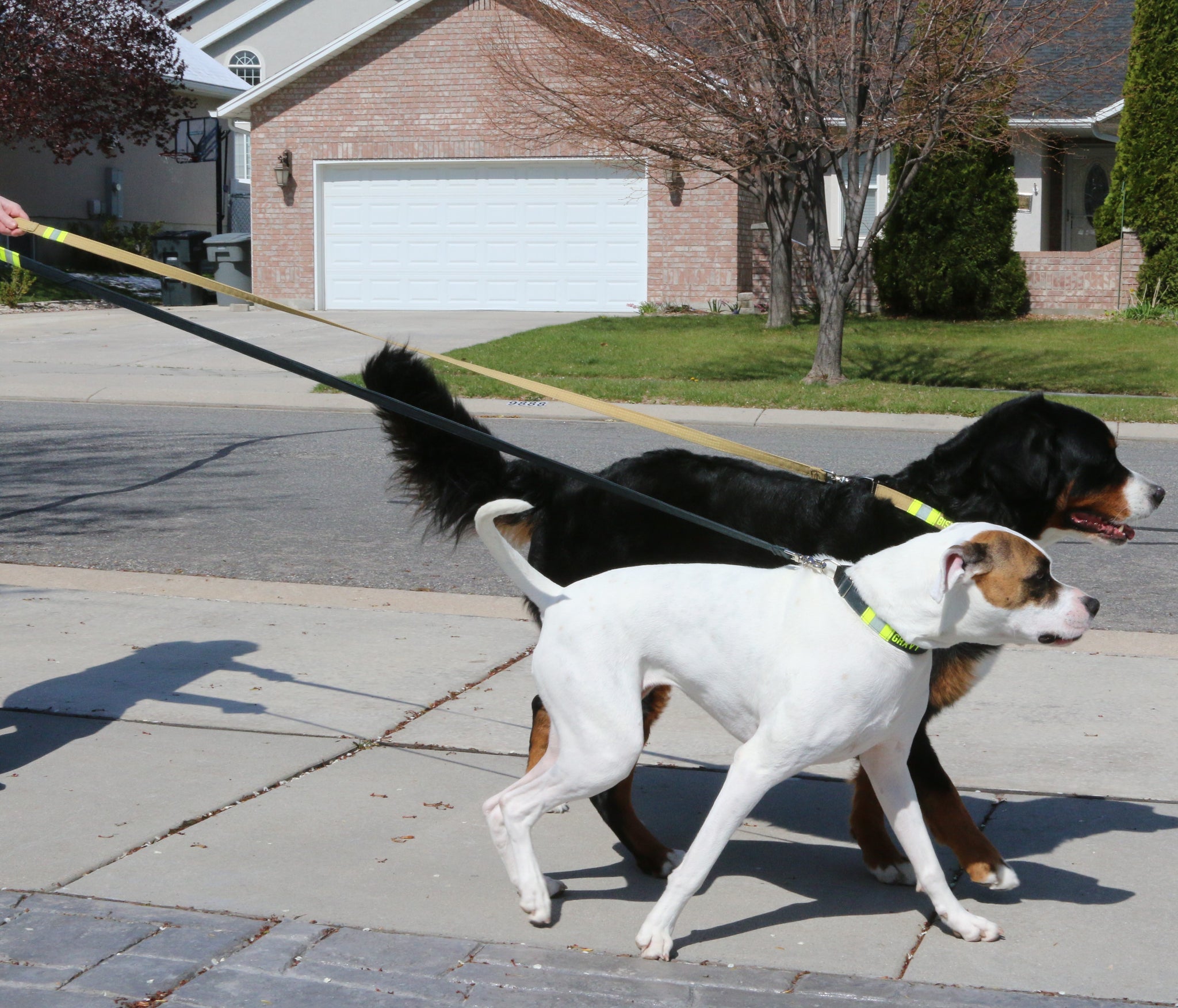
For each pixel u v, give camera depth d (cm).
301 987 331
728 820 346
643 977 339
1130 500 415
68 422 1441
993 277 2236
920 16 1552
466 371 1759
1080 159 2697
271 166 2655
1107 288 2292
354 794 467
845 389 1625
